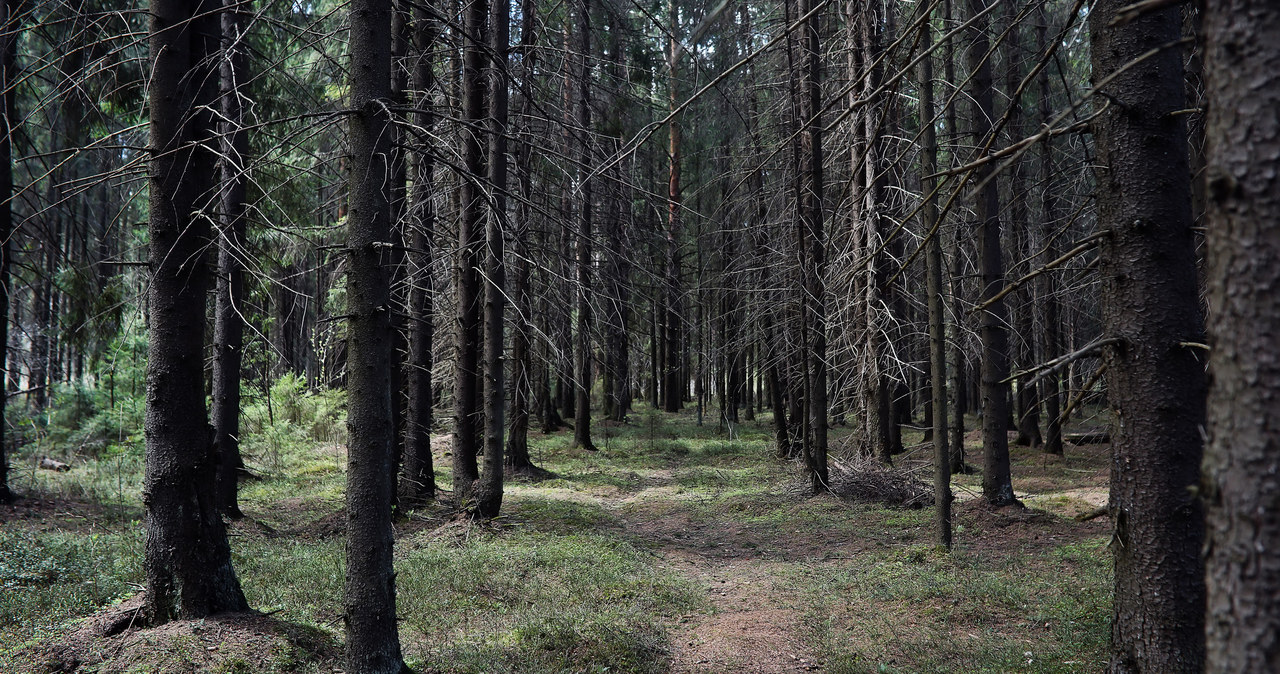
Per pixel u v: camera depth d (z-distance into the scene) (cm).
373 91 448
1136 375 359
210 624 533
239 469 1513
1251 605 161
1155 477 354
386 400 459
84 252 1050
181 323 552
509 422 1783
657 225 1463
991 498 1110
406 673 473
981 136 1038
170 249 551
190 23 571
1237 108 165
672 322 2827
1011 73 1405
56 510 1109
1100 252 383
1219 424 172
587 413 2234
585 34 1240
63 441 1709
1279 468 158
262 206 1203
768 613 709
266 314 1489
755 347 2095
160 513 542
